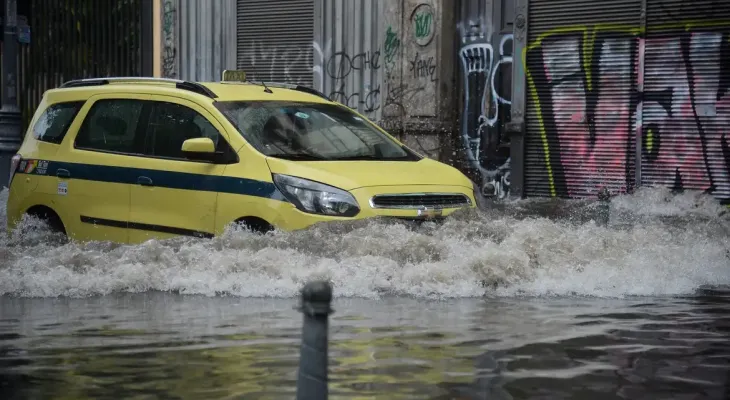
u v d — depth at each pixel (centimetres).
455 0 1984
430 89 1973
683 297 912
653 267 1000
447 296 910
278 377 602
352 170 1042
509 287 943
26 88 2644
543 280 953
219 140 1084
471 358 649
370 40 2081
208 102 1114
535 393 565
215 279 952
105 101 1193
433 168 1118
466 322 777
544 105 1858
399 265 959
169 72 2398
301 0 2198
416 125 1991
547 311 830
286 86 1271
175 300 897
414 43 1992
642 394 565
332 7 2144
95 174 1155
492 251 971
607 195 1788
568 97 1828
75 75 2553
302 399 418
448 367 625
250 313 823
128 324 777
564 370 618
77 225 1165
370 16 2081
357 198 1001
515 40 1884
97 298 913
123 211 1127
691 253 1066
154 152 1127
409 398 554
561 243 1023
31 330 755
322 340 419
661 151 1727
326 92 2156
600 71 1789
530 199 1780
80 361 650
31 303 885
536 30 1859
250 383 588
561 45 1831
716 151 1670
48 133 1232
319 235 984
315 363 418
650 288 944
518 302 877
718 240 1186
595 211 1552
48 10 2600
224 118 1092
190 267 976
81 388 582
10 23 2162
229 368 627
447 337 717
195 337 723
